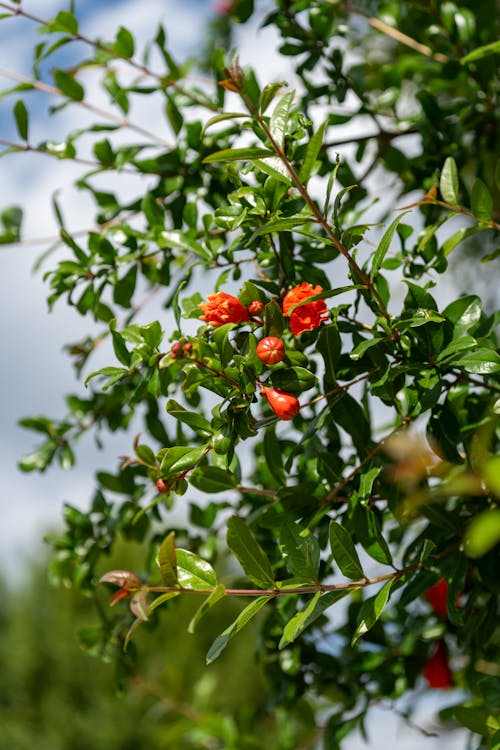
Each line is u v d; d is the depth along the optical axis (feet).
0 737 22.86
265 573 4.73
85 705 23.17
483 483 5.17
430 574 5.16
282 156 4.69
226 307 4.84
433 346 4.99
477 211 5.20
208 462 5.72
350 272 4.90
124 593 4.74
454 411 5.13
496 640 6.06
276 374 4.86
